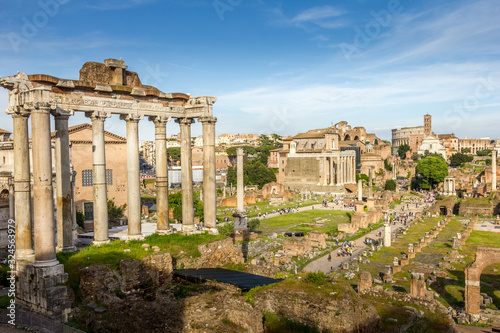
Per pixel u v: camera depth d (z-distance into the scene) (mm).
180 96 38938
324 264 61562
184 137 39969
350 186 185250
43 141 25906
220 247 36875
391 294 32781
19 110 27547
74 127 87688
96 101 32344
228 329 22906
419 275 40969
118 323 23297
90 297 25984
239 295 27547
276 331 24547
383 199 137125
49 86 29672
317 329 24141
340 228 90125
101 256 29328
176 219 84062
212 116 39281
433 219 105938
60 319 24750
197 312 24219
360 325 24547
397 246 72875
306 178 188625
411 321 27906
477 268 38156
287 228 92312
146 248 32312
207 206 40000
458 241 69688
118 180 97312
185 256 33781
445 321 28297
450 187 157125
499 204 114688
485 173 181625
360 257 64125
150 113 36375
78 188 86875
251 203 145250
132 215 35031
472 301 38250
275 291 27062
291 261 59781
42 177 25844
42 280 25297
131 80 36500
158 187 38000
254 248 61156
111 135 96625
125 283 27312
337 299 25625
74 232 45938
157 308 24312
